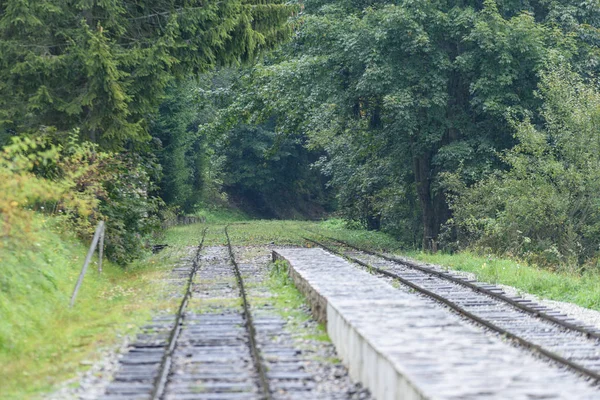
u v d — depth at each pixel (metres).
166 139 108.56
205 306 33.94
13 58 45.91
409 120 67.44
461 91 73.81
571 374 22.27
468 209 64.25
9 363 23.78
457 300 36.41
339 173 108.94
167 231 103.12
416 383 16.20
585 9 71.69
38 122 47.75
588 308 36.78
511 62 67.31
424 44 66.19
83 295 36.75
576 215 59.12
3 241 31.95
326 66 71.12
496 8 66.50
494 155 69.75
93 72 44.59
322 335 27.14
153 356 23.92
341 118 78.38
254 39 53.19
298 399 19.16
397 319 23.30
